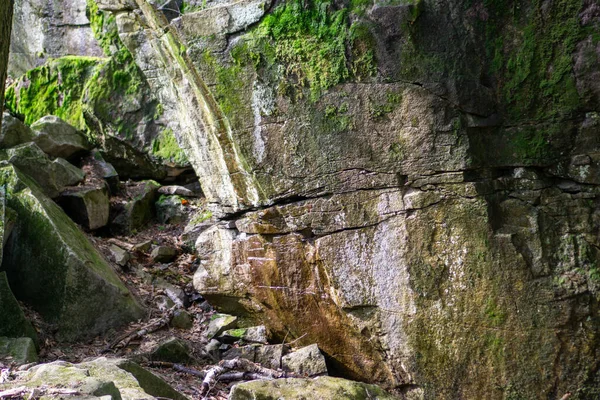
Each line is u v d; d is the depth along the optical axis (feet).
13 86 28.32
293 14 17.01
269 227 18.67
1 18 9.89
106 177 24.79
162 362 17.69
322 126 17.30
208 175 20.02
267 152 17.97
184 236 23.86
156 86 21.16
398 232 16.92
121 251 22.04
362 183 17.19
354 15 16.47
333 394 13.34
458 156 16.06
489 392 16.44
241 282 19.76
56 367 11.94
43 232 18.80
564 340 15.92
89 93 26.35
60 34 28.73
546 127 15.93
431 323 16.80
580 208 15.94
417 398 17.35
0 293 16.62
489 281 16.21
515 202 16.30
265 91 17.60
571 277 15.83
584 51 15.33
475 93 15.93
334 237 17.72
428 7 16.02
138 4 18.93
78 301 18.29
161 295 20.98
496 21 15.88
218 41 17.72
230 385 17.03
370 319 17.63
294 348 19.24
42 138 23.53
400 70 16.31
